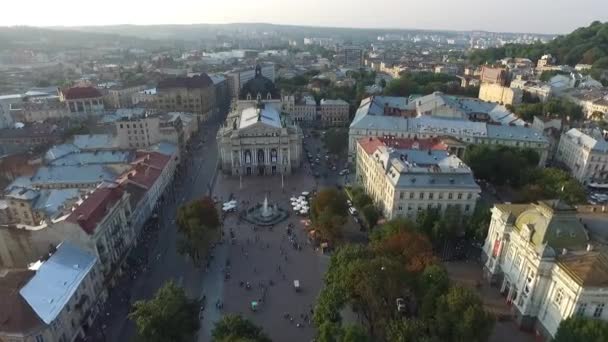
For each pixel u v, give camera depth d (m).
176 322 93.69
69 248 117.19
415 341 90.75
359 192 179.50
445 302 96.62
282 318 118.25
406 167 159.38
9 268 122.50
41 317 93.50
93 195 136.62
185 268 141.75
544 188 172.50
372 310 109.62
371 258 116.81
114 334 111.62
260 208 187.00
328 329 92.69
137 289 130.38
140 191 167.75
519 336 110.38
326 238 151.38
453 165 166.25
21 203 163.00
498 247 127.62
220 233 159.62
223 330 90.88
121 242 140.50
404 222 138.75
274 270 141.00
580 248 104.81
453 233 145.00
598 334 85.06
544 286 106.44
